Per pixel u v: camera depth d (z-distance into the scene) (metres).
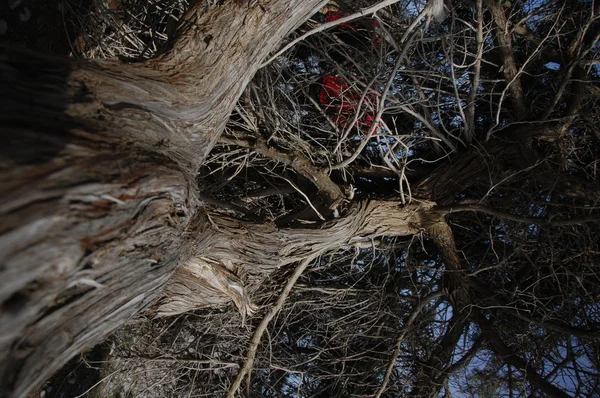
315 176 4.26
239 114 4.25
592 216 3.93
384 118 5.40
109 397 5.80
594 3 4.81
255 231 3.63
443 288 5.15
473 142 4.86
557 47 4.96
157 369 5.45
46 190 1.41
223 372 5.87
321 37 4.58
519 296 5.07
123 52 4.43
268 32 2.79
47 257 1.34
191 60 2.58
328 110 5.04
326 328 5.59
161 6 4.48
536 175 4.68
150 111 2.19
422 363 5.38
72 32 4.45
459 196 5.41
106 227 1.62
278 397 6.01
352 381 5.80
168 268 2.30
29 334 1.34
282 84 4.76
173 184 2.11
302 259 4.30
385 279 5.38
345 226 4.25
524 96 4.86
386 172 4.96
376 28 4.29
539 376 4.76
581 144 5.10
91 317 1.65
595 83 5.07
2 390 1.27
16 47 1.88
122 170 1.78
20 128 1.51
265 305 4.66
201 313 5.52
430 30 4.91
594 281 5.00
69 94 1.87
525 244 4.71
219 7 2.70
